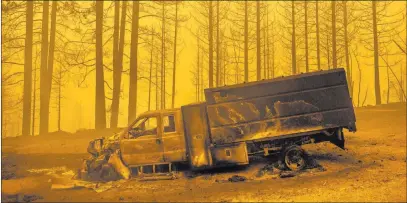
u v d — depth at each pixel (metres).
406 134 13.70
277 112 8.77
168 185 7.88
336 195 6.19
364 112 21.88
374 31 33.41
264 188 7.14
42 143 15.13
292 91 8.83
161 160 8.73
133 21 22.48
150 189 7.52
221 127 8.75
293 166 8.69
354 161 9.44
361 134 14.50
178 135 8.88
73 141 15.44
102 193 7.21
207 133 8.90
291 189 6.89
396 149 10.95
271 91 8.84
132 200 6.56
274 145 9.09
